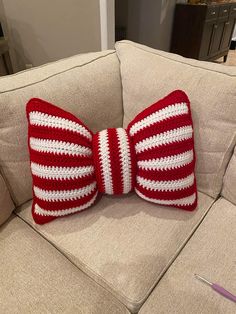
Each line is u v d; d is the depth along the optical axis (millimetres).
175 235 639
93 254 598
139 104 791
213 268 577
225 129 666
